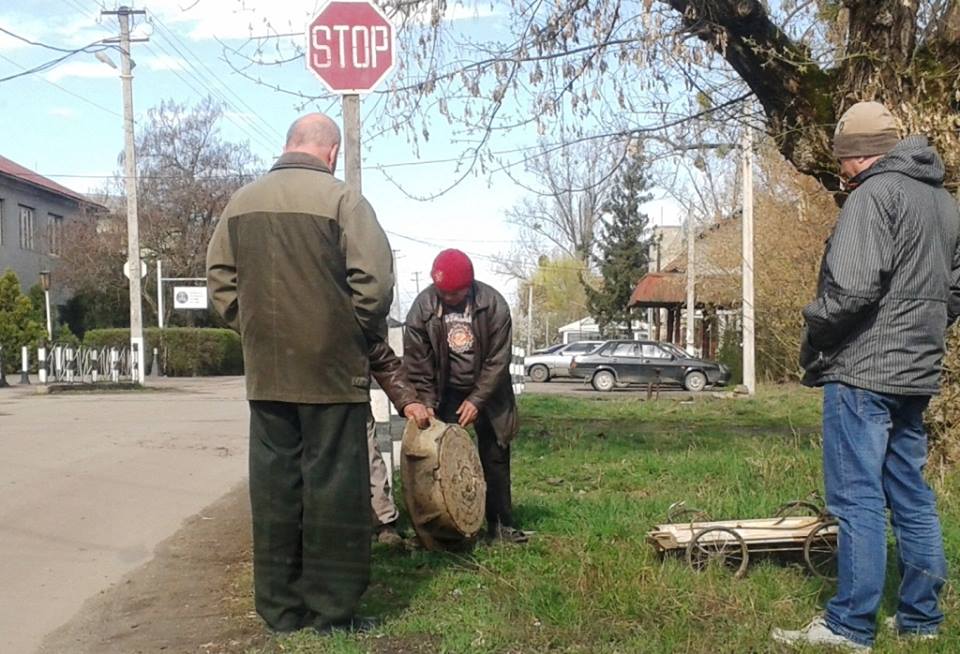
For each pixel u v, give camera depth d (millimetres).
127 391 24719
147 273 45219
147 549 6395
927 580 4277
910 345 4074
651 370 30766
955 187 7191
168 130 49125
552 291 78500
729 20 7453
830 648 4105
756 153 9031
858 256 3996
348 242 4258
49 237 47469
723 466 8688
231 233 4344
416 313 5785
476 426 5969
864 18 7258
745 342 24750
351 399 4328
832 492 4215
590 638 4262
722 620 4410
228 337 38469
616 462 9352
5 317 33469
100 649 4531
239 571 5801
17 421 14477
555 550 5633
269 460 4391
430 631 4449
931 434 7473
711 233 30547
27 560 6145
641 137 8797
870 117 4168
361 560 4395
